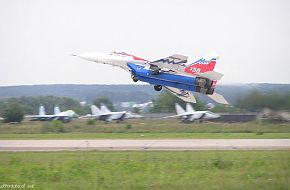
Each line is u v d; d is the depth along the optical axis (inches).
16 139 6889.8
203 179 3410.4
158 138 6899.6
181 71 6692.9
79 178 3518.7
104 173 3681.1
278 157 4564.5
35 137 7391.7
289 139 6555.1
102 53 6879.9
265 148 5457.7
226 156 4685.0
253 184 3230.8
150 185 3238.2
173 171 3747.5
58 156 4815.5
